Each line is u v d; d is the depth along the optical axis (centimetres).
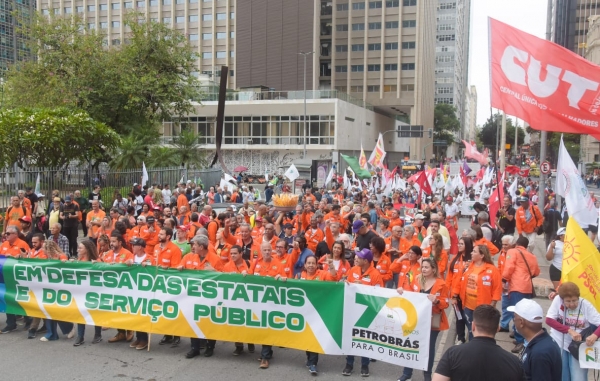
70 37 3341
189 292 841
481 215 1283
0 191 1977
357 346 766
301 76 6588
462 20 18350
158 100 3428
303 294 792
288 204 1507
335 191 2844
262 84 6788
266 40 6750
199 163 3572
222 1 7956
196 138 3653
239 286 819
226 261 968
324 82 7819
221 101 3788
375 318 755
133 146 3000
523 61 1101
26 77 3228
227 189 2466
